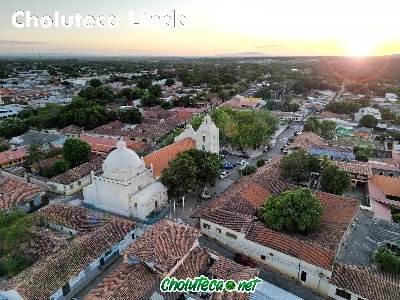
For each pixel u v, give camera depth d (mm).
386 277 40812
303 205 48250
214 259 43969
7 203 58781
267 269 46375
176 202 64688
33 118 116562
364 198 67500
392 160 85375
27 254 45750
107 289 37125
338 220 51656
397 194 67562
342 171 64312
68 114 118062
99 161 77812
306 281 43594
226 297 36594
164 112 136375
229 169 83625
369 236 51188
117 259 48344
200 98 167125
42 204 64250
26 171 79938
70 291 41688
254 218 51406
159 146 100250
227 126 95625
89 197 62906
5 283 39312
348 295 39812
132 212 59125
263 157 94000
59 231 53000
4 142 99062
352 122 131750
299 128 127875
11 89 198875
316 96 196875
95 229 50125
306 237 47812
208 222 52156
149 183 62906
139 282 38156
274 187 61844
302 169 67312
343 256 44969
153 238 44000
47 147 92375
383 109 144875
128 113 124312
